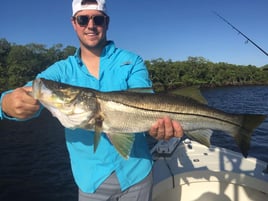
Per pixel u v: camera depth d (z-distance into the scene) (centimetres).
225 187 160
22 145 525
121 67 104
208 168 162
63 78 102
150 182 105
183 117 100
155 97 98
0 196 303
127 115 95
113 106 95
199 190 161
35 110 85
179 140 201
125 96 96
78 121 93
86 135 99
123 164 99
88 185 99
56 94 89
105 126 94
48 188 323
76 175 101
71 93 91
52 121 780
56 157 447
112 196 100
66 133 102
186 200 162
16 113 83
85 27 101
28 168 394
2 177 358
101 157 98
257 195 154
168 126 93
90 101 93
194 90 103
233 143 470
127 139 95
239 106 1072
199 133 104
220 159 176
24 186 330
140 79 103
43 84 88
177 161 174
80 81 102
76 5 103
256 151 404
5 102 84
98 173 98
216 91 2052
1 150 489
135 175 100
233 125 106
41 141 555
